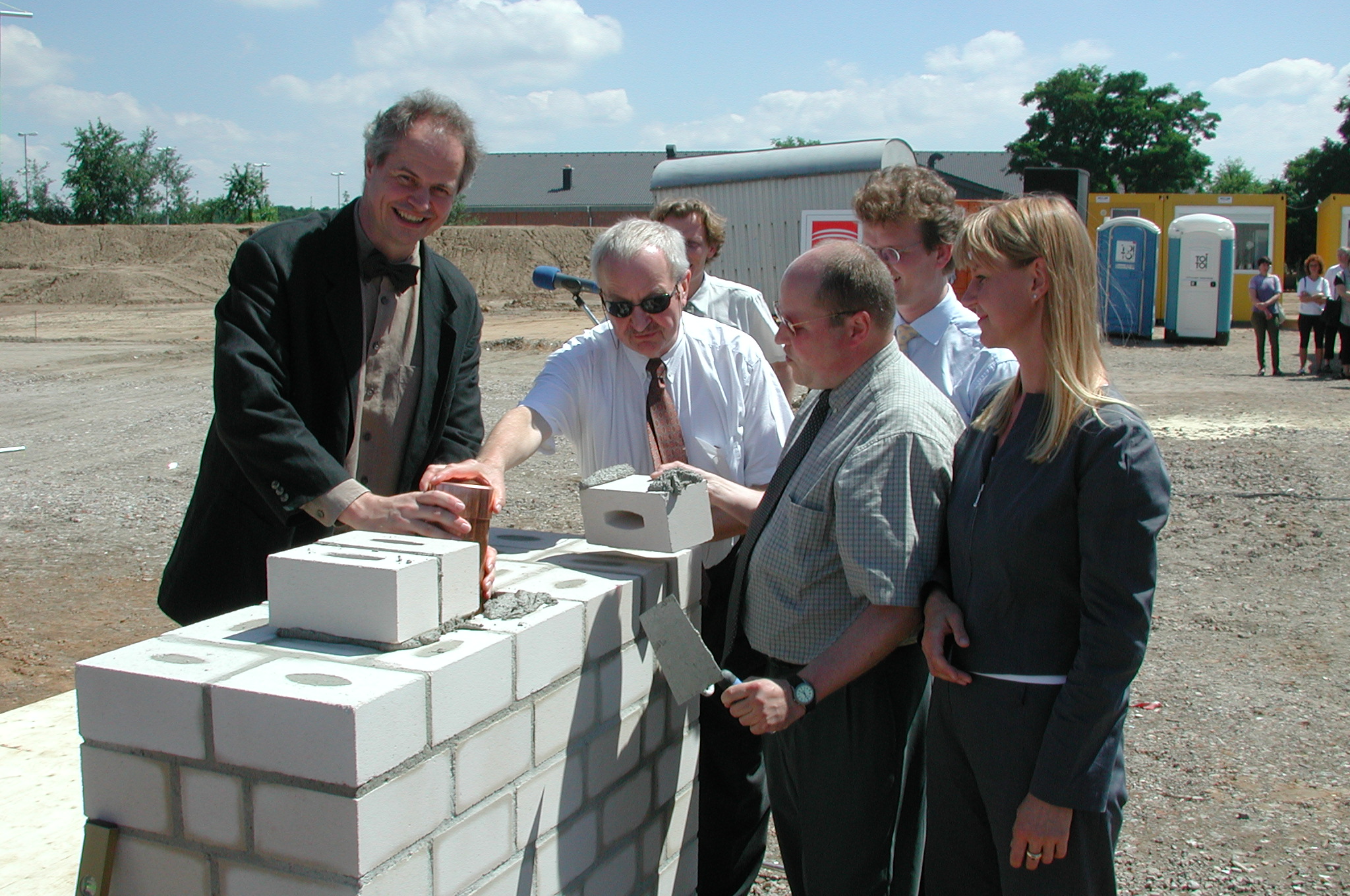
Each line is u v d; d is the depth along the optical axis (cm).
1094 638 188
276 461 235
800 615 234
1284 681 469
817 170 873
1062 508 193
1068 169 1153
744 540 248
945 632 210
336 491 229
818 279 223
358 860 154
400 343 280
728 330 296
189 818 167
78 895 175
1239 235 2438
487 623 191
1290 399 1308
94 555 702
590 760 214
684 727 256
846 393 231
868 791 237
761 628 242
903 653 242
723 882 284
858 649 217
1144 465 187
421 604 180
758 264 915
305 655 174
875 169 849
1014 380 215
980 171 7531
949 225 308
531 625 190
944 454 220
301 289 256
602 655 215
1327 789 369
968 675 205
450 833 174
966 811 217
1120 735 194
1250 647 514
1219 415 1189
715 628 271
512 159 8100
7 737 319
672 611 209
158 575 659
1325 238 2275
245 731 159
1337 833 339
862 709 234
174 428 1186
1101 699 187
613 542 232
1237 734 416
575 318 2838
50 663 511
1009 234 195
